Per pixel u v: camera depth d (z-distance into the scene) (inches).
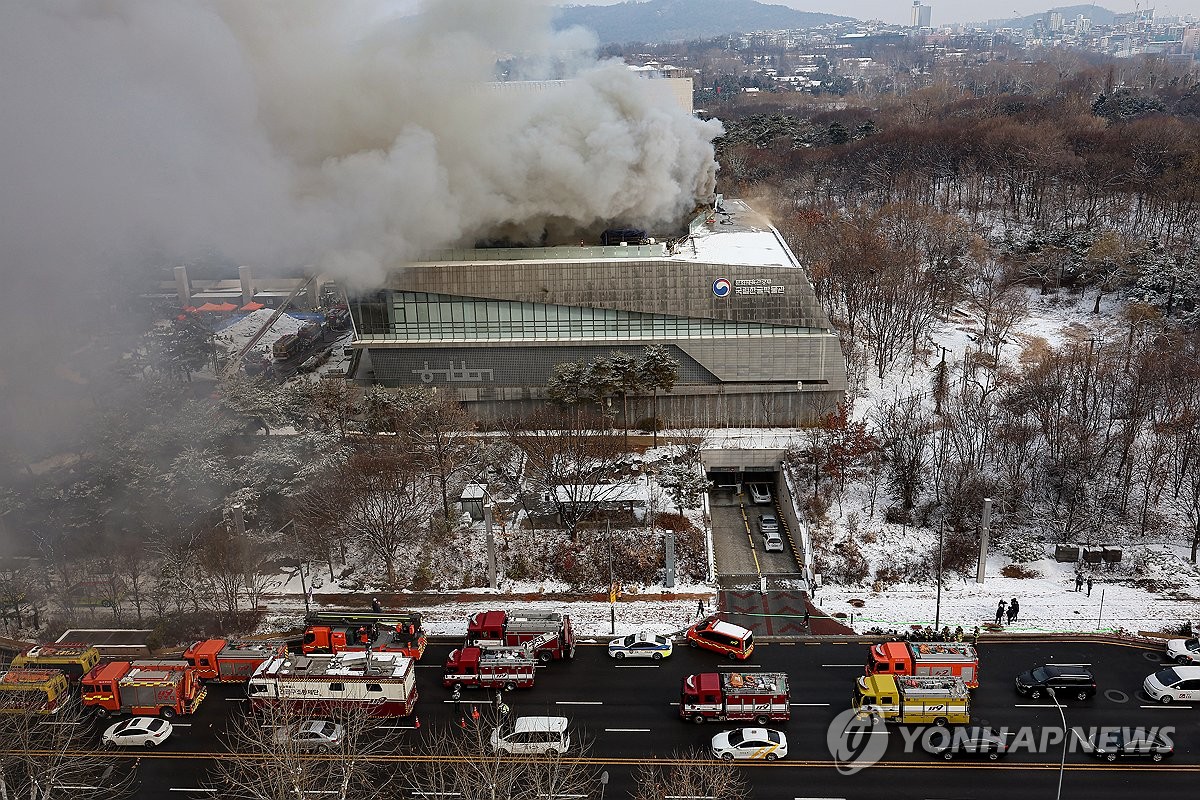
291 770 2156.7
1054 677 2716.5
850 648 3051.2
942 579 3501.5
